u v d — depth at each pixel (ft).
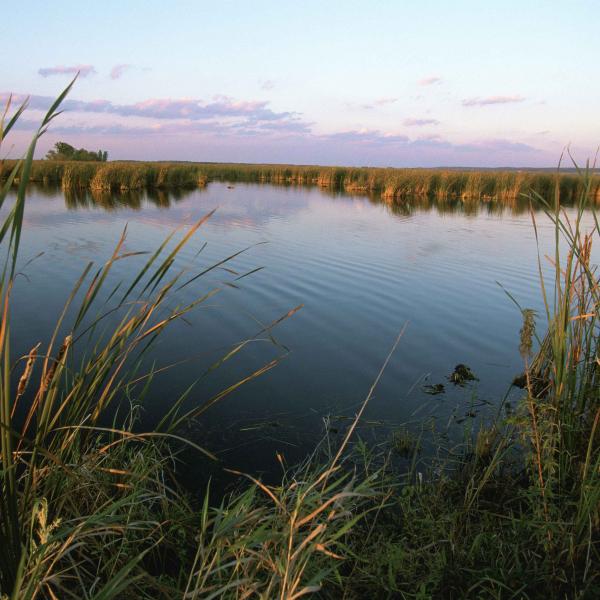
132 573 7.27
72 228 42.78
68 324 19.70
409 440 12.19
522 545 8.16
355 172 121.39
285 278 27.81
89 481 7.71
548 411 9.77
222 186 109.60
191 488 10.43
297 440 12.35
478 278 28.96
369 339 19.35
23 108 4.82
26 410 12.82
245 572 5.84
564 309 9.34
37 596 6.57
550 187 89.92
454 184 95.50
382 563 7.79
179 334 19.15
